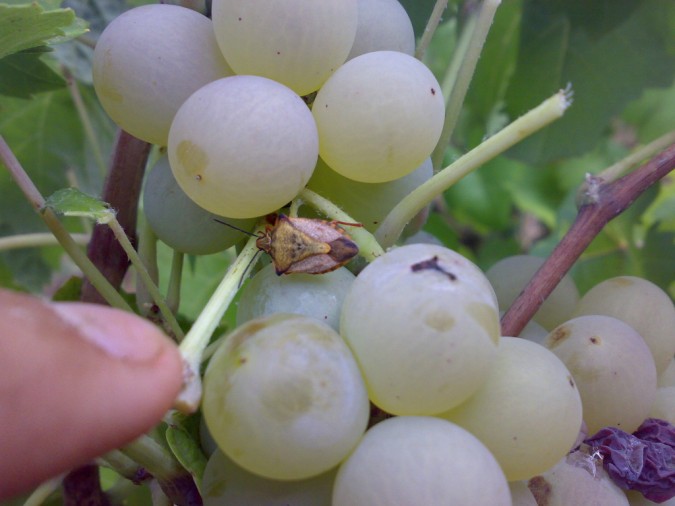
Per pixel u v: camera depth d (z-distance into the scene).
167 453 0.08
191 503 0.08
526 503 0.08
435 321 0.06
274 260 0.07
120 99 0.08
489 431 0.07
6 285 0.17
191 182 0.07
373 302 0.07
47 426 0.05
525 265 0.11
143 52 0.08
